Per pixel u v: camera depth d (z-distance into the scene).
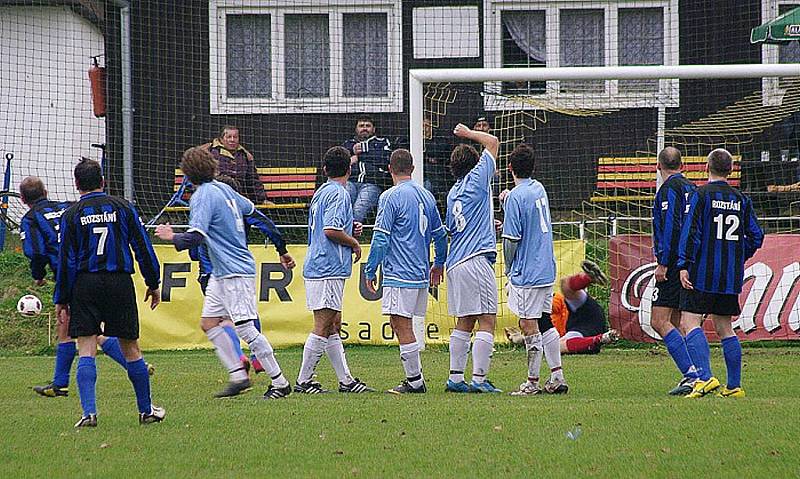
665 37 69.12
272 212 64.50
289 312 52.78
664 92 67.50
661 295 35.59
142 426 28.12
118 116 68.75
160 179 68.81
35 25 71.12
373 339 52.47
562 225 57.44
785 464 22.75
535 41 69.75
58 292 28.05
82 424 28.11
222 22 69.81
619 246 51.59
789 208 60.12
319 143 70.12
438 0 69.75
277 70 70.06
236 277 33.44
